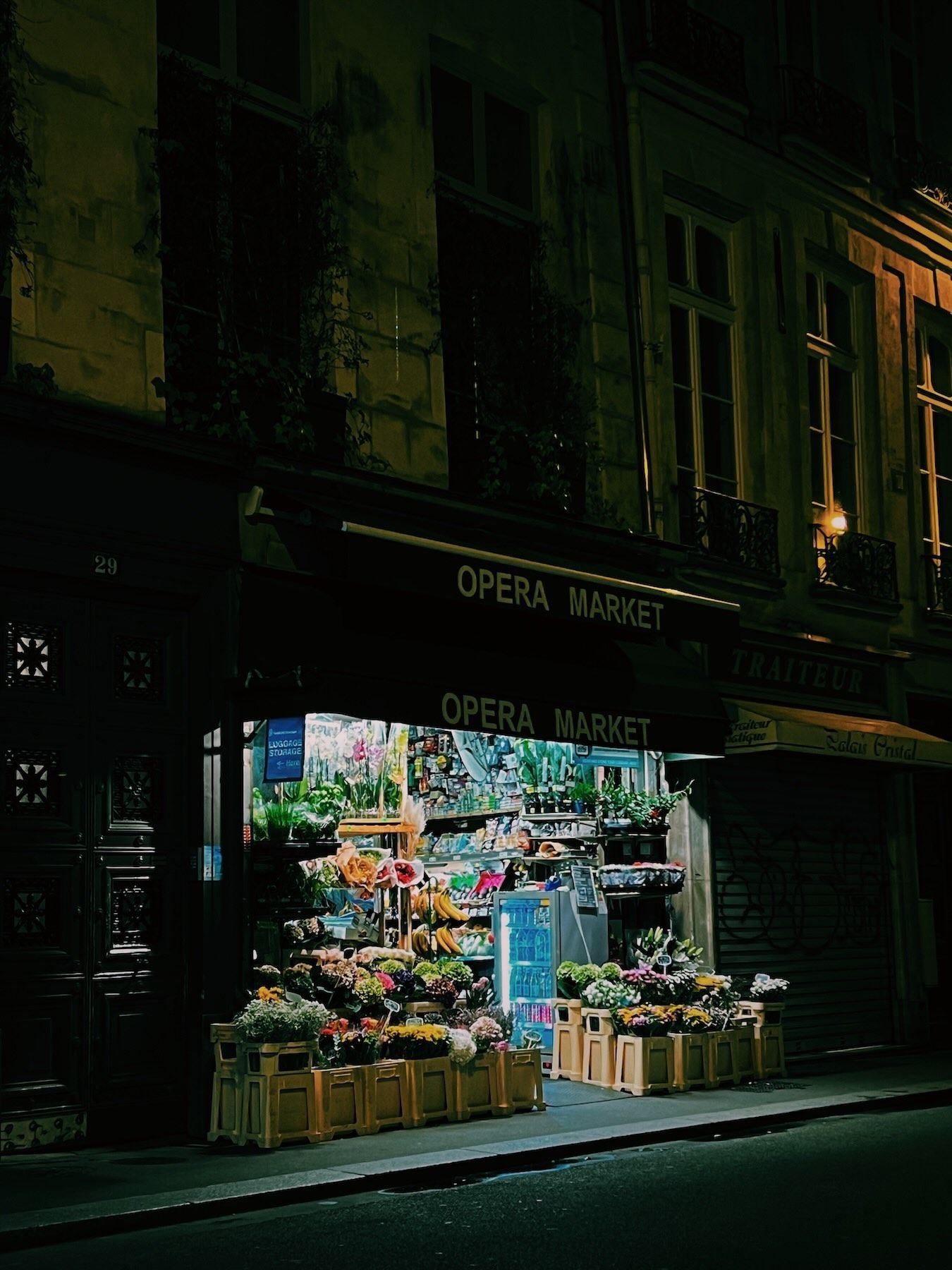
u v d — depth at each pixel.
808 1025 15.78
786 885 15.81
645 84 15.70
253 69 12.44
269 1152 9.59
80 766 10.21
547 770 13.77
